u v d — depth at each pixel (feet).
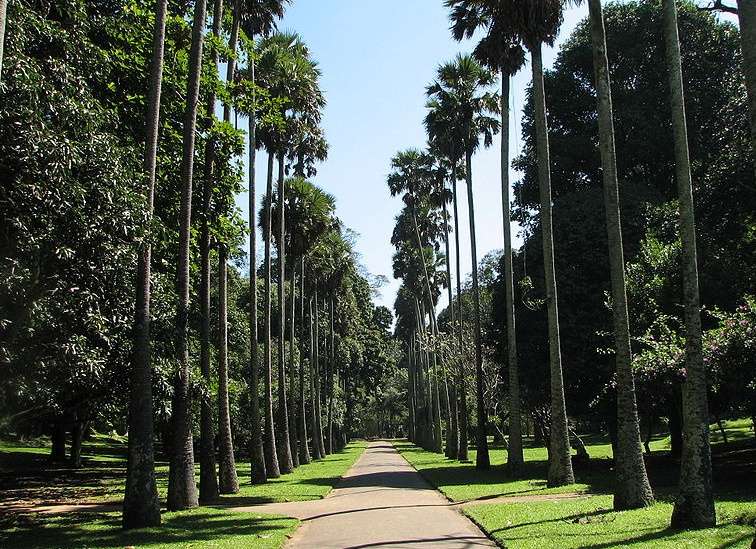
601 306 77.92
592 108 97.81
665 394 60.54
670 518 34.42
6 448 141.18
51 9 40.32
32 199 32.68
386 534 36.86
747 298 52.90
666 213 77.82
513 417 77.92
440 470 95.14
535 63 65.10
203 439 62.49
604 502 45.32
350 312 213.87
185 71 59.98
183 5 62.59
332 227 153.69
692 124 88.94
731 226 77.10
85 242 35.78
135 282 45.70
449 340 135.23
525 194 104.42
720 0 59.52
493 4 66.39
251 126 85.87
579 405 84.99
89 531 40.86
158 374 52.70
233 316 138.51
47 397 45.11
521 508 44.34
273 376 161.89
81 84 36.73
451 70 104.88
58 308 37.01
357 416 289.94
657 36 91.66
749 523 31.12
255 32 83.41
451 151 108.88
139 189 41.29
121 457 154.81
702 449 31.81
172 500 53.06
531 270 86.07
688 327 33.42
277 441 142.72
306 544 34.91
